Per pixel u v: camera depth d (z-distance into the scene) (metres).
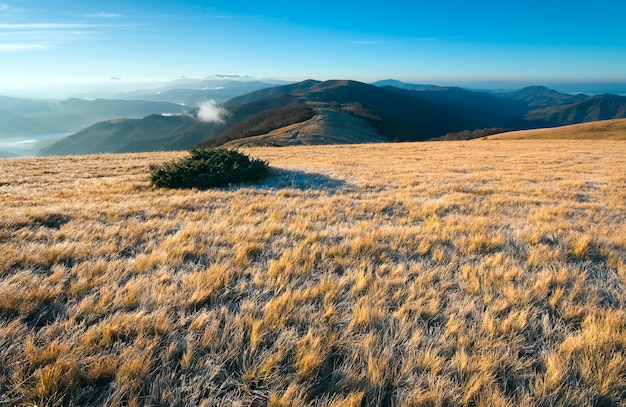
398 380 2.64
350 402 2.39
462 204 9.22
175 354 2.90
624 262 5.12
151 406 2.40
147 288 3.94
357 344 3.03
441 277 4.50
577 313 3.63
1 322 3.12
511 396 2.59
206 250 5.28
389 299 3.90
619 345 3.10
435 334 3.27
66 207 7.80
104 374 2.60
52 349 2.75
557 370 2.72
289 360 2.84
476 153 28.73
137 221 6.96
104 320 3.19
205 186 11.76
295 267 4.66
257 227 6.53
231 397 2.51
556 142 40.47
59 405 2.35
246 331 3.20
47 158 23.62
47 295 3.63
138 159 23.16
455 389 2.55
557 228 6.79
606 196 10.97
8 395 2.40
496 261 5.01
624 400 2.55
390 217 8.04
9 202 8.72
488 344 3.05
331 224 7.27
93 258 4.82
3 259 4.48
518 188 12.16
